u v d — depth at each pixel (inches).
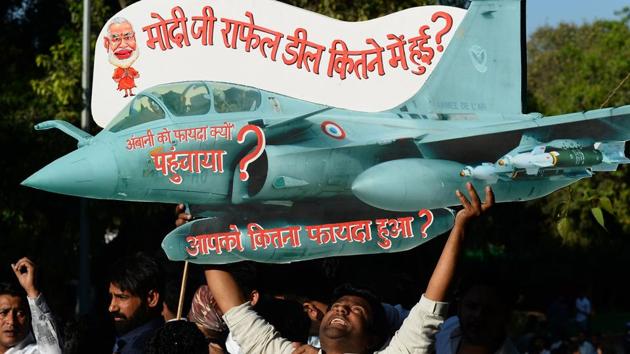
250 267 421.4
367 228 362.3
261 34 381.1
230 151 369.4
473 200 331.3
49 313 466.6
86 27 1154.7
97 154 370.9
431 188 352.2
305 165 362.3
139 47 384.8
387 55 379.9
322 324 355.6
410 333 338.3
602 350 1282.0
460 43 378.3
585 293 1993.1
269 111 371.9
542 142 352.2
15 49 1422.2
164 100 377.1
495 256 2165.4
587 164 347.9
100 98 386.9
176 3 384.2
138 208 1282.0
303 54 380.2
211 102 374.0
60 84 1194.6
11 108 1270.9
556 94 2240.4
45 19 1555.1
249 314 382.0
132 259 458.3
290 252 366.9
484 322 369.1
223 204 371.9
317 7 1072.2
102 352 418.3
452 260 335.0
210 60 382.6
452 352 398.9
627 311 2220.7
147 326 450.3
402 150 361.7
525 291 2149.4
